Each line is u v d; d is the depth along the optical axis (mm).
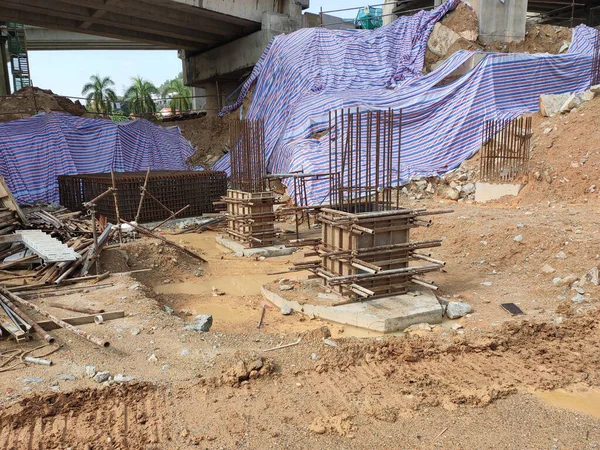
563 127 13797
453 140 15625
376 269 6355
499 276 8359
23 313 5852
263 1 25172
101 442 3715
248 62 26219
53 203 17969
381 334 6258
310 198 14586
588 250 7773
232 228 12219
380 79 18766
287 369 4953
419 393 4535
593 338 5641
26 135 18734
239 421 4031
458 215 11477
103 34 26016
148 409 4176
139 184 14219
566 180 12297
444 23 19547
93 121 20672
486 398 4395
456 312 6703
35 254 8836
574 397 4508
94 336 5422
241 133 12133
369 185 7484
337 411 4211
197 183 15656
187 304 7707
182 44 29234
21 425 3885
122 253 9578
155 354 5172
